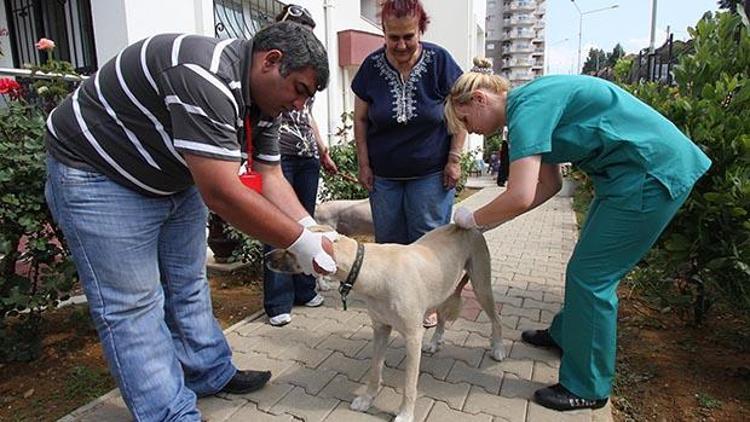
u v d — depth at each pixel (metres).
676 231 2.86
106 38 4.64
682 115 2.94
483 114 2.38
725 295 2.84
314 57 1.77
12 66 5.68
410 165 3.12
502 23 71.12
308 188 3.51
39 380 2.72
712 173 2.73
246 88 1.77
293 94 1.82
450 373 2.76
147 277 2.00
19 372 2.79
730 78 2.94
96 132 1.81
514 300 3.96
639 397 2.55
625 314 3.55
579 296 2.30
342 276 2.20
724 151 2.66
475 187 13.20
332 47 8.62
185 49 1.71
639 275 3.13
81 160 1.84
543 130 2.10
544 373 2.75
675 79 3.24
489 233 6.86
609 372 2.37
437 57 3.05
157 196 2.00
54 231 2.85
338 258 2.17
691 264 2.92
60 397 2.56
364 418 2.37
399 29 2.86
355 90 3.26
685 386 2.61
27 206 2.61
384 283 2.23
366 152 3.35
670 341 3.11
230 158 1.72
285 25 1.79
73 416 2.37
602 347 2.31
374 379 2.44
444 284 2.47
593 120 2.16
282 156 3.30
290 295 3.50
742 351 2.95
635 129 2.15
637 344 3.08
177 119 1.67
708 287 3.01
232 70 1.73
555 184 2.65
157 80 1.72
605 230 2.23
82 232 1.87
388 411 2.42
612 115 2.15
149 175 1.89
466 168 12.45
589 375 2.35
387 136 3.14
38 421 2.37
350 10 10.10
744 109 2.81
